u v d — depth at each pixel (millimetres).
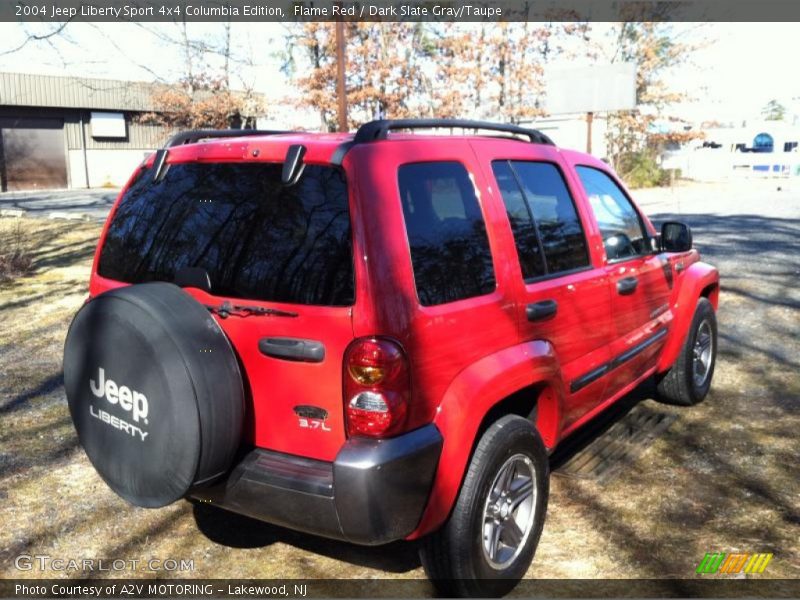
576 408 3934
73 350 3021
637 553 3510
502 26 29656
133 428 2865
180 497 2824
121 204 3615
